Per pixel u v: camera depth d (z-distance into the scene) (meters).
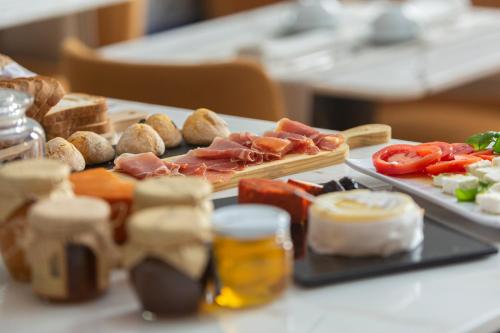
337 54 3.62
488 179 1.50
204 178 1.63
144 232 1.10
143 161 1.62
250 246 1.13
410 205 1.32
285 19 4.25
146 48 3.83
